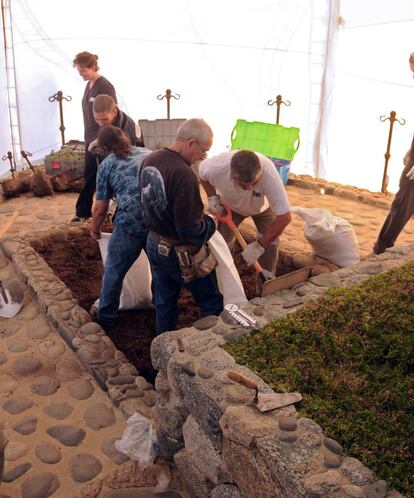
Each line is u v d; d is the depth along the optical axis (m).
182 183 3.15
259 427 2.30
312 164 7.57
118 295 4.20
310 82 7.21
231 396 2.48
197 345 2.85
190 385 2.64
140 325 4.42
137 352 4.11
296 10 6.95
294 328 2.93
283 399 2.46
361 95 6.90
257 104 7.48
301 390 2.56
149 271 4.50
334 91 7.13
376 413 2.40
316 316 3.03
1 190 6.77
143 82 7.40
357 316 3.01
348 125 7.12
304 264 4.97
